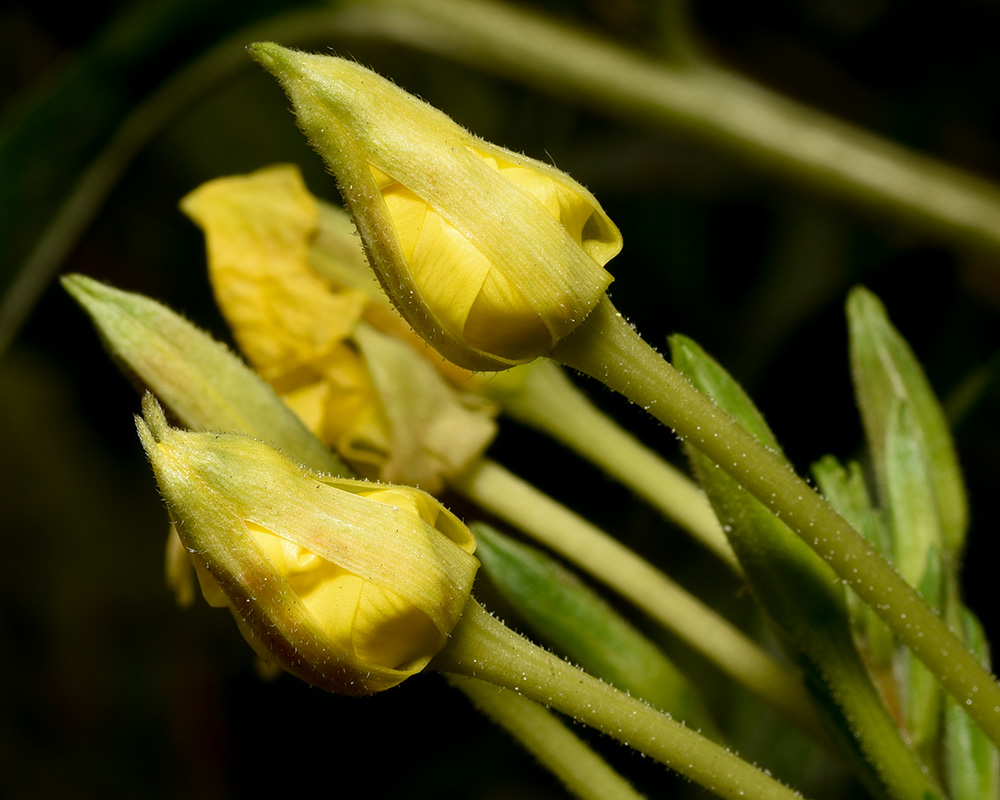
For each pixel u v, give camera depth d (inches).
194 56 9.7
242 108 13.4
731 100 9.6
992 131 11.4
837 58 11.8
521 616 6.8
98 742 15.6
